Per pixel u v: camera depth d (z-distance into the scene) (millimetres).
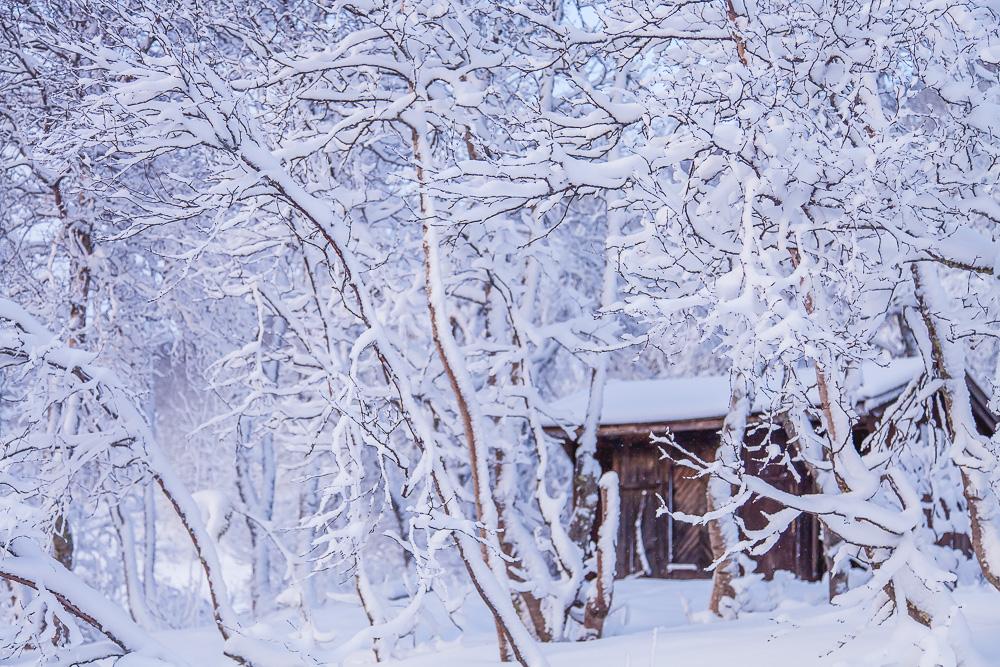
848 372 10969
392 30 8992
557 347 15078
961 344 8867
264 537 20375
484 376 14969
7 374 12867
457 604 7996
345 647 7637
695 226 7496
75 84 10688
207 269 11047
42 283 13852
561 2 11258
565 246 16109
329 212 8414
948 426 9898
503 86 11664
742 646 8367
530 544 11484
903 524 7363
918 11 7809
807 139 7590
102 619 7441
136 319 15891
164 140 8039
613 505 11672
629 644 9242
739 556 13070
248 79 9680
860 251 7281
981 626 8414
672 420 17281
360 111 9102
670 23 9109
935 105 8508
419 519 7543
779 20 8133
